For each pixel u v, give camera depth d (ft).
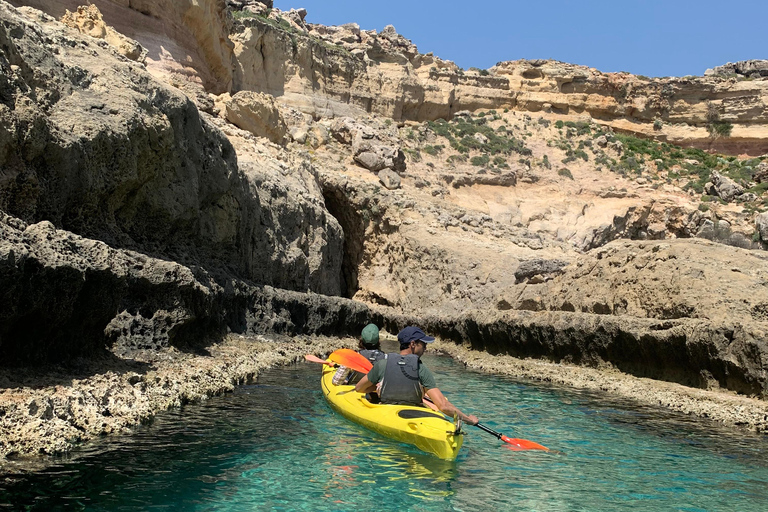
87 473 20.30
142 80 46.09
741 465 26.32
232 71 130.21
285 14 180.14
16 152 30.94
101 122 38.24
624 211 153.17
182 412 29.89
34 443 21.39
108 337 35.29
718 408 37.04
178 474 21.07
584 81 195.93
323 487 20.84
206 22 114.21
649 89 198.39
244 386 38.50
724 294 47.78
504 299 77.00
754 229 154.81
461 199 142.20
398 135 160.66
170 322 39.22
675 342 46.09
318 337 69.10
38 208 33.04
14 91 32.58
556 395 43.21
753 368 39.99
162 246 47.24
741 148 193.77
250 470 22.15
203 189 53.26
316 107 149.28
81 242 30.27
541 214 147.02
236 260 60.85
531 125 186.09
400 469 23.30
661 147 190.70
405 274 108.88
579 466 25.45
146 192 45.03
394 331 99.76
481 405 38.96
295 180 88.74
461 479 22.58
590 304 60.39
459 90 186.91
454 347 77.77
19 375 25.77
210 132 55.26
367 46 174.40
